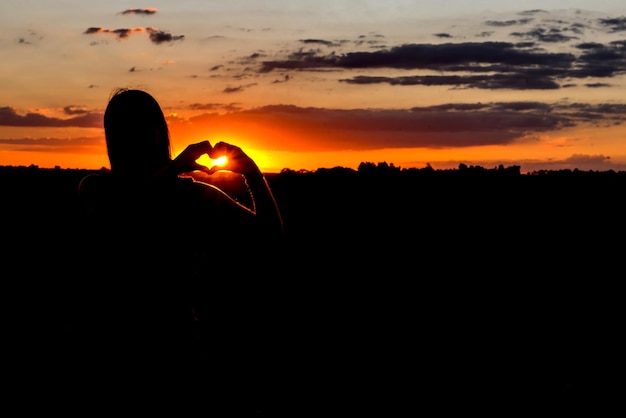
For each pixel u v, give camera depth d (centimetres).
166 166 349
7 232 1980
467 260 1792
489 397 700
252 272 1343
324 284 1351
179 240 342
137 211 343
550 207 2653
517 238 2250
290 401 646
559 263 1775
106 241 343
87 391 330
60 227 2047
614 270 1662
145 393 326
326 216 2509
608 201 2761
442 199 2780
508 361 834
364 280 1430
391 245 2052
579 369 803
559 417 634
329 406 643
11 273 1382
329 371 761
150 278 337
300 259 1667
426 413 636
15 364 729
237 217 348
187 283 341
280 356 802
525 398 689
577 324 1054
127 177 347
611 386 742
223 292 1125
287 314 1038
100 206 347
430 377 754
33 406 592
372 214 2553
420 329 994
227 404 344
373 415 632
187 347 335
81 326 342
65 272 1380
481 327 1018
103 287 340
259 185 354
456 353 859
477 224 2445
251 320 973
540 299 1266
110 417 326
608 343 940
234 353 793
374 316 1070
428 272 1578
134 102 346
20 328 911
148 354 329
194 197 347
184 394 329
